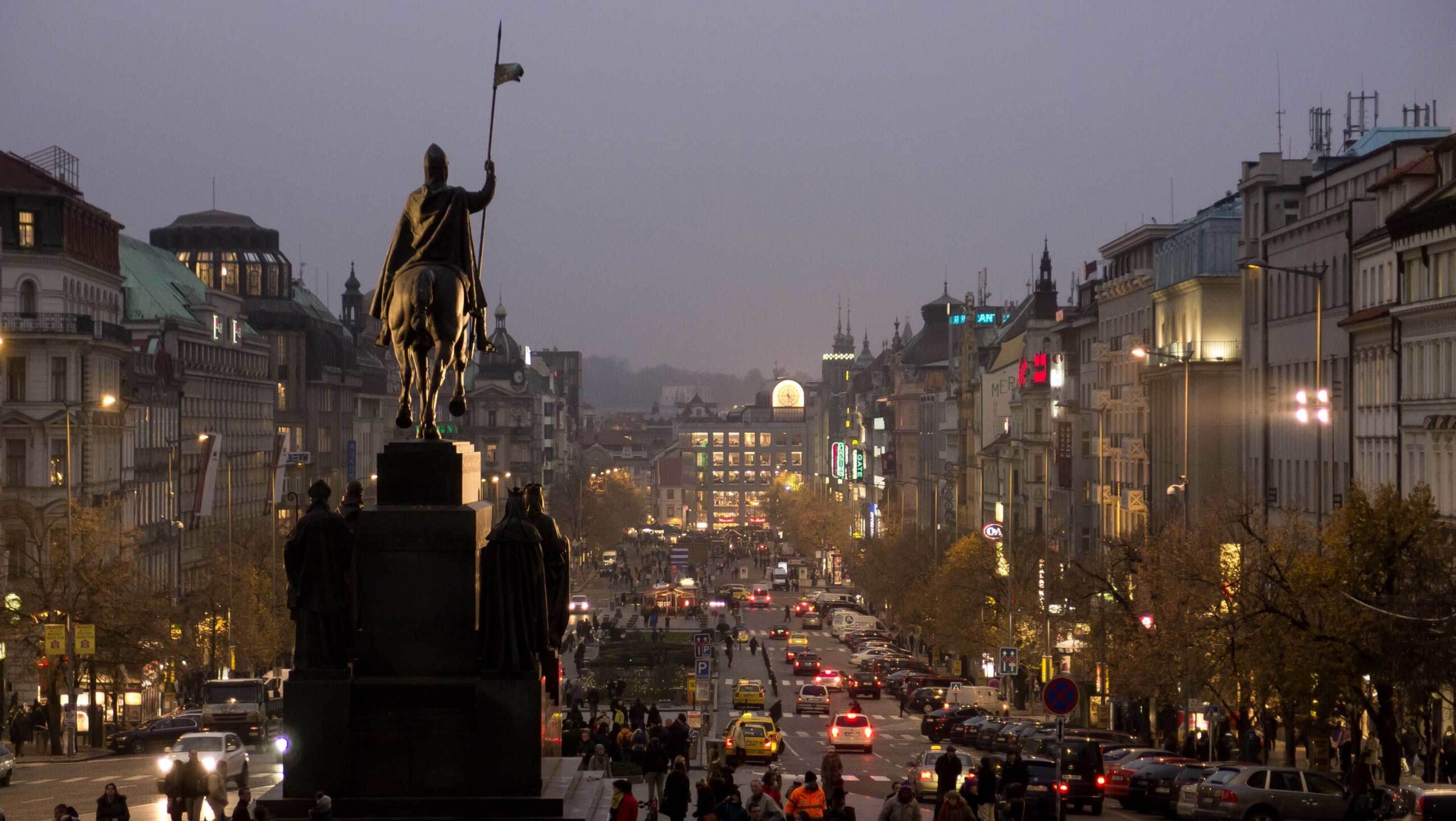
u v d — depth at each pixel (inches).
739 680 5885.8
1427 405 3521.2
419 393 1126.4
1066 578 4608.8
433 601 1066.1
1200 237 5157.5
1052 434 6909.5
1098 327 6638.8
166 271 7180.1
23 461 4886.8
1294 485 4480.8
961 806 1653.5
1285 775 2343.8
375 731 1055.0
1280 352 4628.4
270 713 4062.5
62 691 4069.9
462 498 1093.1
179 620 4185.5
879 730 4549.7
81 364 4992.6
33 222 5044.3
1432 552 2559.1
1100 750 2714.1
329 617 1058.1
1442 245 3476.9
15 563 4566.9
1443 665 2458.2
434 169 1151.6
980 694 4596.5
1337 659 2501.2
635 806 1466.5
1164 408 5319.9
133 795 2546.8
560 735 1219.2
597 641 7391.7
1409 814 1974.7
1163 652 3221.0
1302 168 4832.7
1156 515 4948.3
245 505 7751.0
